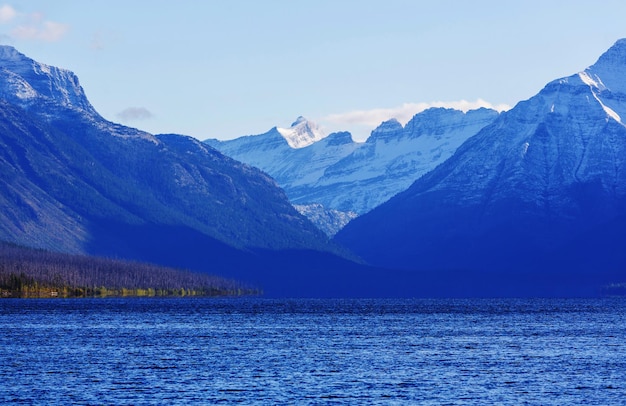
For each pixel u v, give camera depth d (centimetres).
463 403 19212
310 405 18925
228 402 19150
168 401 19212
